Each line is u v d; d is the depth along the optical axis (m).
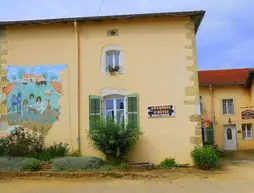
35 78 12.97
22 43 13.18
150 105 12.64
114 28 13.18
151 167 11.59
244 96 24.88
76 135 12.54
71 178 10.15
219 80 25.47
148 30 13.12
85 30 13.22
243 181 9.87
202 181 9.80
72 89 12.84
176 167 12.01
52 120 12.69
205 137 24.47
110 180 9.88
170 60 12.91
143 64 12.91
